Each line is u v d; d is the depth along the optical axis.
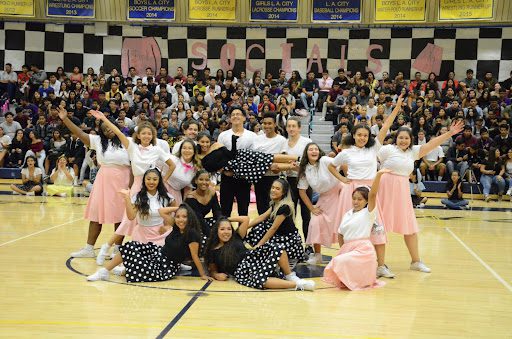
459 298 4.27
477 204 10.89
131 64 15.43
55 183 11.32
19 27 15.19
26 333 3.25
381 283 4.68
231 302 4.03
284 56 15.22
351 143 5.43
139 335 3.25
